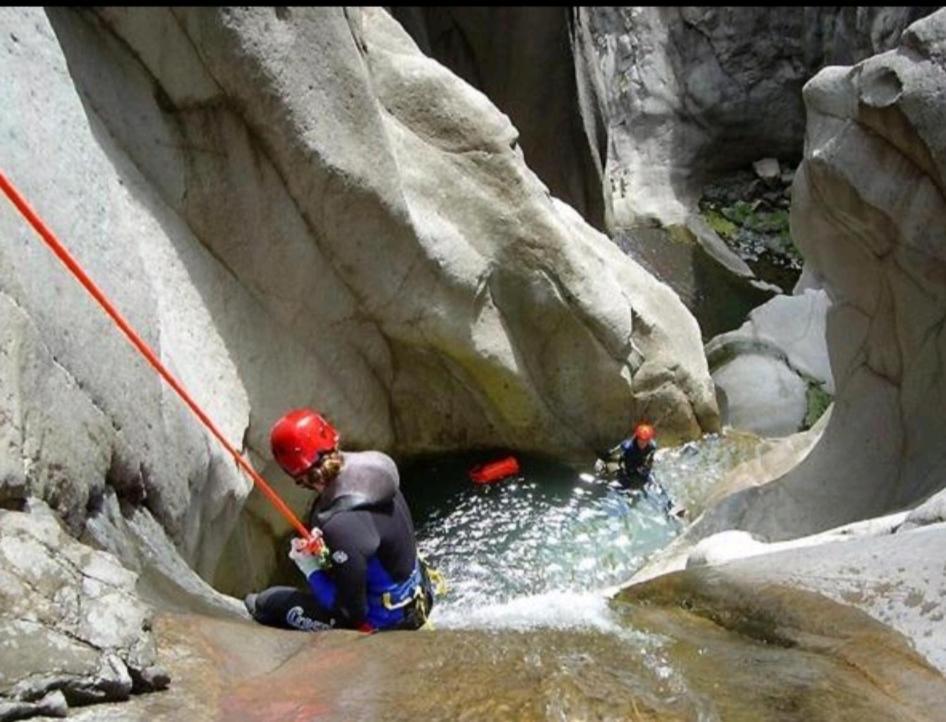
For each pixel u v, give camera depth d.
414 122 8.15
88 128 5.02
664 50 17.52
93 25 5.62
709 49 17.22
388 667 3.03
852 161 5.89
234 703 2.74
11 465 3.13
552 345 8.80
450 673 2.96
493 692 2.82
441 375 8.49
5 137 4.10
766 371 11.42
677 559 6.96
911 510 4.83
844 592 3.62
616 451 9.02
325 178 6.66
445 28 11.88
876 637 3.28
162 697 2.71
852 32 15.56
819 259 6.73
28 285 3.74
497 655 3.13
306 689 2.84
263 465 6.77
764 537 6.79
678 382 9.48
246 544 6.63
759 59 17.08
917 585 3.51
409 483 8.73
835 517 6.59
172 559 4.32
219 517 5.70
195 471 5.09
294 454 3.79
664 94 17.52
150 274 5.59
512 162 8.26
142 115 5.88
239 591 6.42
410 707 2.72
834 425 7.00
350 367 7.76
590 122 14.31
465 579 7.72
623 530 8.25
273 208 6.59
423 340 8.05
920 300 5.96
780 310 12.47
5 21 4.56
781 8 16.72
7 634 2.64
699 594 4.03
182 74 5.91
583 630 3.56
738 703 2.82
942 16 5.41
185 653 2.99
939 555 3.66
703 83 17.33
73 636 2.73
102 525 3.78
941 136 5.32
